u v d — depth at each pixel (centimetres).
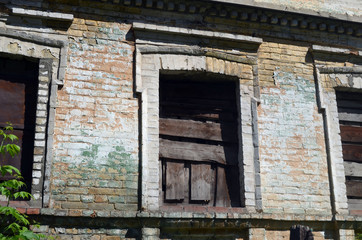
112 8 920
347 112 1034
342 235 922
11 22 862
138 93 886
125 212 816
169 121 921
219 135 941
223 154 933
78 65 875
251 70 973
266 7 982
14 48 848
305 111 984
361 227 939
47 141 820
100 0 910
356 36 1061
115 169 843
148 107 885
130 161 853
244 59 972
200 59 941
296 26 1022
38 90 843
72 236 795
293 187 932
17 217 655
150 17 938
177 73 934
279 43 1010
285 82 990
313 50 1020
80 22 898
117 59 898
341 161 976
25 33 856
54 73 859
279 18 1005
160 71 923
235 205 913
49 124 828
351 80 1030
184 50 934
